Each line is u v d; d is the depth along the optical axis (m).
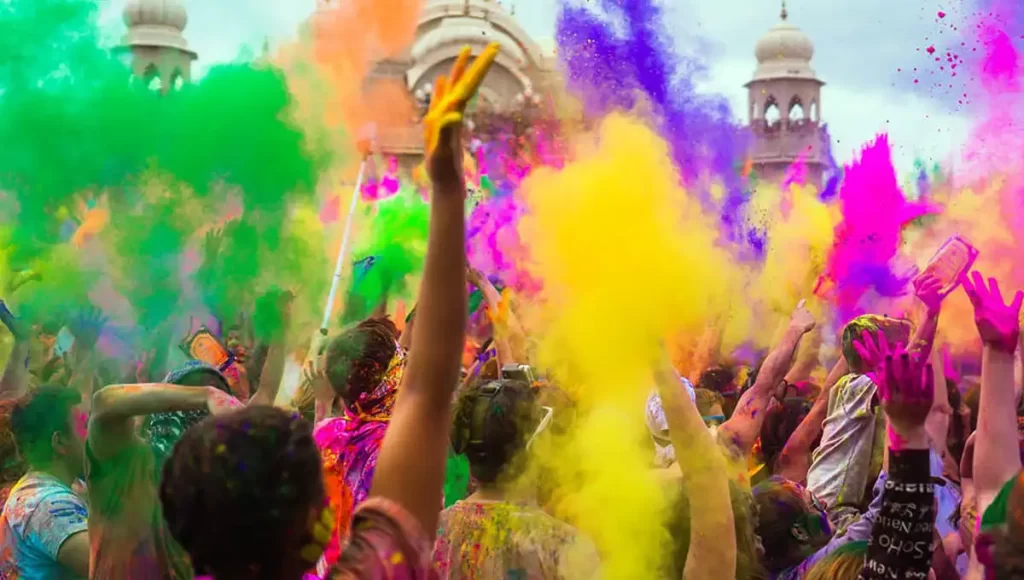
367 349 3.24
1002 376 2.78
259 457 1.68
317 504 1.73
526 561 2.67
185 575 2.94
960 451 4.38
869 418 3.80
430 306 1.89
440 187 1.85
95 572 2.95
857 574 2.86
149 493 2.97
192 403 2.79
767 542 3.11
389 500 1.83
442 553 2.75
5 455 3.82
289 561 1.70
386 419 3.20
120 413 2.82
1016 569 2.16
